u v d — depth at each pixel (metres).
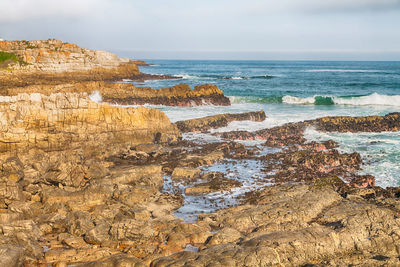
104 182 21.59
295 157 27.77
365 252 13.99
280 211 17.75
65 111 27.62
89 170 22.75
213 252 13.51
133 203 19.78
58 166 21.86
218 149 30.61
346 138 34.50
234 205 20.17
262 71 176.62
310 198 19.23
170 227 16.97
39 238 15.79
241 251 13.26
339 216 17.17
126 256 13.72
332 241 14.29
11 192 18.98
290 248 13.73
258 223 17.03
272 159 28.28
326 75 134.12
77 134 27.38
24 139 25.30
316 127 37.28
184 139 34.31
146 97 57.59
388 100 55.50
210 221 17.70
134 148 29.97
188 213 19.34
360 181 23.12
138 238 15.65
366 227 15.46
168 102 55.88
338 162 27.12
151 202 20.25
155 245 15.50
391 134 35.91
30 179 21.22
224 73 158.88
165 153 29.05
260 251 13.09
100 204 20.02
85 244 15.78
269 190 21.28
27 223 15.72
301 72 162.38
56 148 26.27
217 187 22.55
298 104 57.12
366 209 17.73
